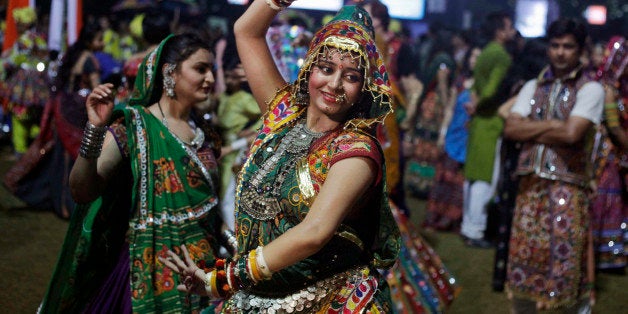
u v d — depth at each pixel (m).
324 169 2.07
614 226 5.57
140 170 2.99
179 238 3.03
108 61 7.60
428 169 8.19
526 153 3.93
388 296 2.23
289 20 4.69
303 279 2.12
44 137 6.52
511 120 3.96
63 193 6.44
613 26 17.84
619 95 5.35
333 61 2.09
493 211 6.52
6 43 8.95
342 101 2.10
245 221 2.19
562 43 3.80
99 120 2.80
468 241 6.38
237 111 4.83
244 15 2.44
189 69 3.12
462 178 6.77
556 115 3.84
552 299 3.83
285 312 2.12
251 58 2.44
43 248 5.63
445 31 9.60
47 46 9.20
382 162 2.08
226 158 4.90
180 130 3.16
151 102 3.20
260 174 2.17
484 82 6.09
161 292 2.99
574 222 3.81
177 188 3.05
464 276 5.45
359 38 2.09
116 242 3.12
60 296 3.15
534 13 17.66
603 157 5.30
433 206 6.86
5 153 9.48
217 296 2.15
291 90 2.26
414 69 6.67
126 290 3.07
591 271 3.90
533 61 4.95
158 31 3.91
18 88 8.62
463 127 6.72
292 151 2.15
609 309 4.94
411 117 6.52
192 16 9.84
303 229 1.98
